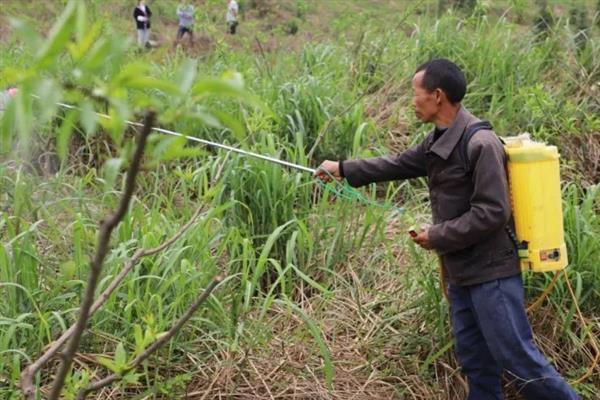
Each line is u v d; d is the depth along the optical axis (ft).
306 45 24.36
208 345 11.61
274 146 16.03
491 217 9.78
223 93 3.63
